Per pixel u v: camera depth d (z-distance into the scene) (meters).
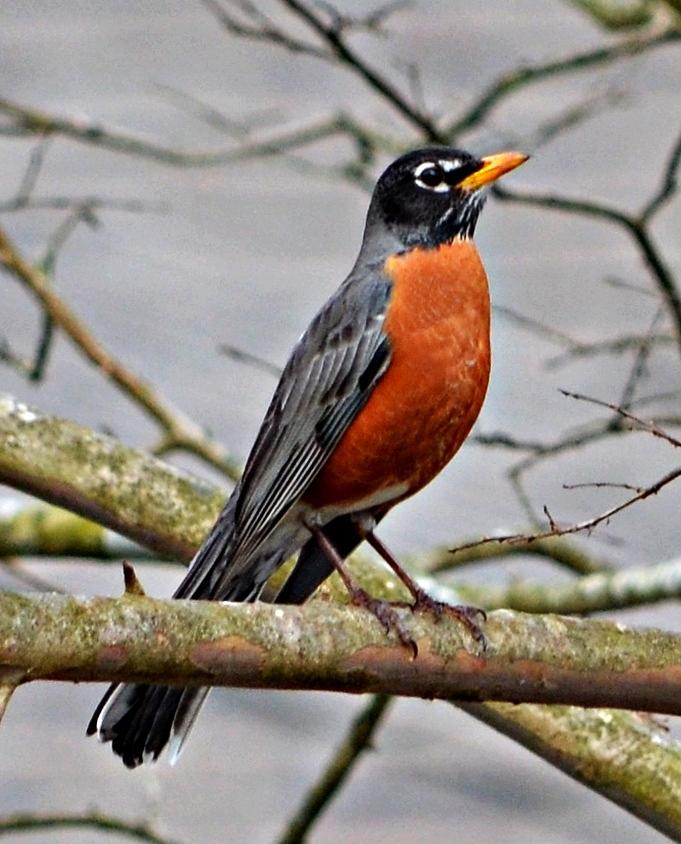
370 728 8.85
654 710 6.25
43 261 9.86
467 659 6.09
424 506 11.42
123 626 5.49
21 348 13.06
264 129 13.08
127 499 7.55
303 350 8.14
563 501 11.52
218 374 12.88
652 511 11.55
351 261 14.80
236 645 5.70
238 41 16.27
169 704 6.85
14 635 5.32
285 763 10.90
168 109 15.47
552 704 6.33
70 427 7.64
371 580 7.93
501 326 13.27
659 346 10.35
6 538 9.12
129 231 14.77
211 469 11.45
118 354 13.08
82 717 11.41
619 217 9.23
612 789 6.91
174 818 10.16
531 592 9.04
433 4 15.76
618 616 10.45
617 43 10.37
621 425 8.57
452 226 8.29
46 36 16.62
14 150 15.88
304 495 8.04
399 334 7.89
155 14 17.22
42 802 10.38
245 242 14.53
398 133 12.68
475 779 10.73
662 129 15.62
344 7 15.41
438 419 7.92
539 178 15.01
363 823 10.23
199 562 7.41
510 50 15.03
